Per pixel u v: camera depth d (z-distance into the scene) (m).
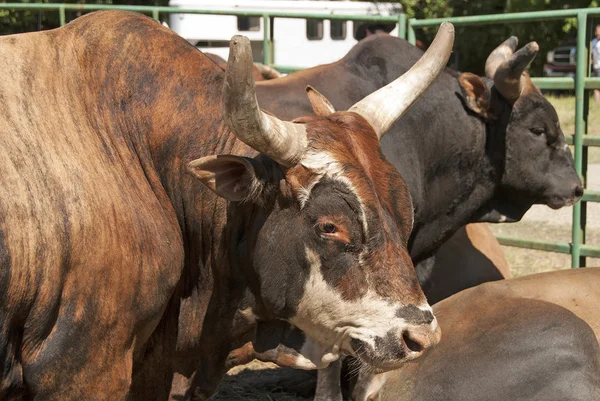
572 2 19.05
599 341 4.53
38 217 2.95
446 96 5.92
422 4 20.09
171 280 3.43
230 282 3.63
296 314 3.43
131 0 20.77
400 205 3.37
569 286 4.74
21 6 11.09
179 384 3.84
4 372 2.97
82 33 3.62
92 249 3.08
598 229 10.17
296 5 16.45
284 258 3.38
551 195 6.11
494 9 20.42
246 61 3.06
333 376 5.06
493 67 6.20
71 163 3.15
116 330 3.21
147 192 3.48
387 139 5.63
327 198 3.26
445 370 4.40
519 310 4.48
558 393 4.21
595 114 15.77
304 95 5.52
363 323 3.25
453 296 4.93
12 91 3.17
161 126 3.61
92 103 3.48
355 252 3.24
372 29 10.14
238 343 3.79
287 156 3.27
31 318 2.96
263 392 5.90
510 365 4.30
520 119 6.00
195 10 10.16
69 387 3.12
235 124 3.16
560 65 25.81
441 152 5.95
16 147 3.02
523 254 9.03
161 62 3.67
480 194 6.14
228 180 3.37
